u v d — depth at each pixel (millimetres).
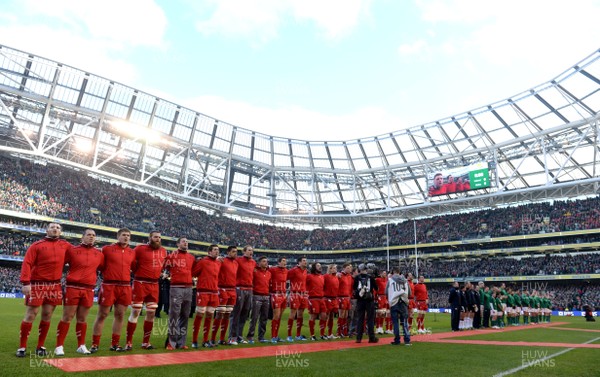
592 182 42469
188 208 63781
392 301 11656
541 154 48531
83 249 8453
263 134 58562
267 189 67188
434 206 59188
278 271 12383
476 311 19578
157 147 52875
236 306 11367
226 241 61875
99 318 8695
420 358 8664
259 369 6898
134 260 9320
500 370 7379
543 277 47375
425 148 54375
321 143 60250
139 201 57406
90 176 54656
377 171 59125
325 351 9492
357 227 72312
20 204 42969
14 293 39469
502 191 48156
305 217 65562
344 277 14125
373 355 8969
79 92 44094
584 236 48344
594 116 41031
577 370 7531
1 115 43688
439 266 58156
